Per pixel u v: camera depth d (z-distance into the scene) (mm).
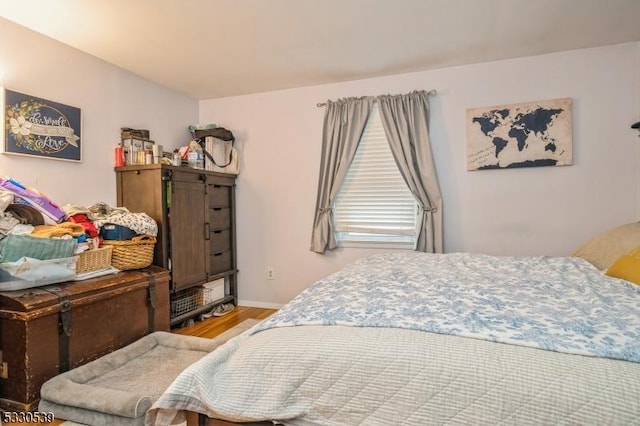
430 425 841
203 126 3596
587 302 1238
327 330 1042
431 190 2932
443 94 2969
